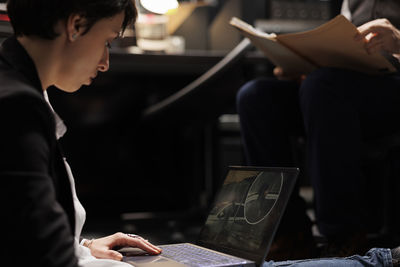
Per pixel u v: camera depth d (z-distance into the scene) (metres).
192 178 3.37
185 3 3.36
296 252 1.73
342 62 1.80
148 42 3.07
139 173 3.64
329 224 1.65
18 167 0.83
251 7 3.32
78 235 1.20
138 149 3.64
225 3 3.36
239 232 1.25
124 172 3.63
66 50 1.01
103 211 3.54
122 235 1.32
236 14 3.33
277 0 3.32
